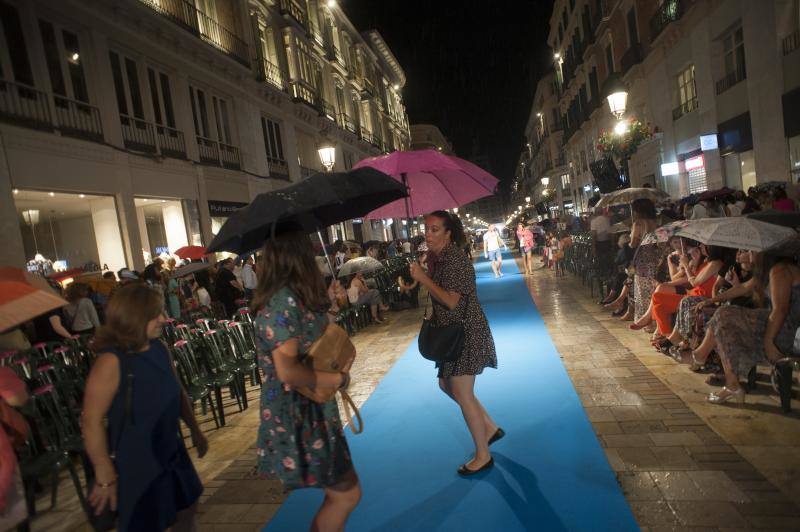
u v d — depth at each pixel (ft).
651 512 9.74
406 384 19.66
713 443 12.07
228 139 58.80
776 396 14.30
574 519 9.84
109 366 7.48
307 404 7.55
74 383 16.28
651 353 19.98
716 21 45.96
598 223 33.30
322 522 8.00
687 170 56.65
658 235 17.31
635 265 23.39
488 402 16.76
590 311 30.27
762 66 39.60
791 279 13.17
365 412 17.03
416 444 14.03
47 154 32.68
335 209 11.20
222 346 20.58
